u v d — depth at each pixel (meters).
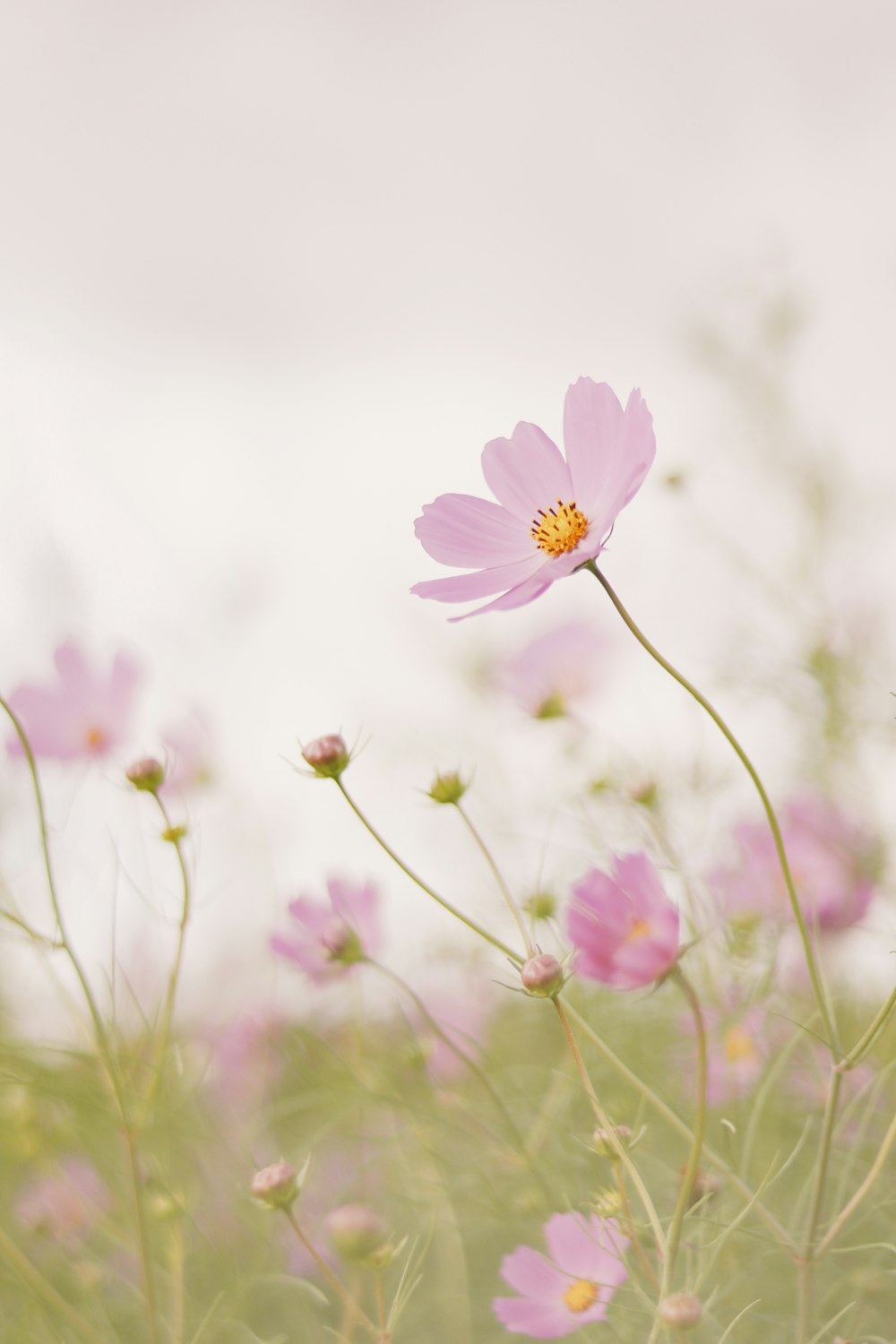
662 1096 1.00
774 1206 0.97
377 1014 1.14
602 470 0.91
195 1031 1.12
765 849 1.03
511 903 0.88
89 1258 1.03
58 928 0.94
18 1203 1.07
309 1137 1.06
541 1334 0.91
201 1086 1.08
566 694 1.12
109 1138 1.02
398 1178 1.05
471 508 0.93
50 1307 1.00
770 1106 0.99
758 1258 0.95
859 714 1.17
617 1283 0.92
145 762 0.98
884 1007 0.85
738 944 1.02
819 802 1.06
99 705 1.08
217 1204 1.05
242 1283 0.99
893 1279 0.94
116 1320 1.02
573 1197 0.99
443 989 1.17
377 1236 0.90
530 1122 1.05
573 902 0.87
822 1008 0.86
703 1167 0.95
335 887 1.03
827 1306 0.95
